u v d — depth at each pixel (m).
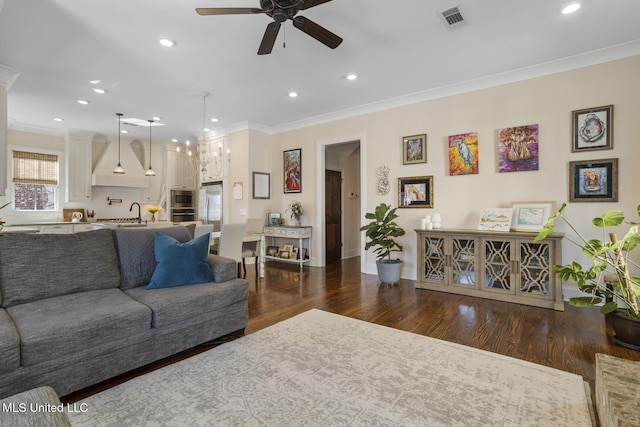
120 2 2.51
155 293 2.43
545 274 3.42
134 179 7.29
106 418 1.64
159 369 2.14
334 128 5.62
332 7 2.62
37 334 1.68
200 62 3.56
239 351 2.40
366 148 5.20
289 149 6.32
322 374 2.07
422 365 2.19
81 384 1.82
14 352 1.59
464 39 3.13
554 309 3.33
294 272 5.41
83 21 2.77
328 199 6.65
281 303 3.62
